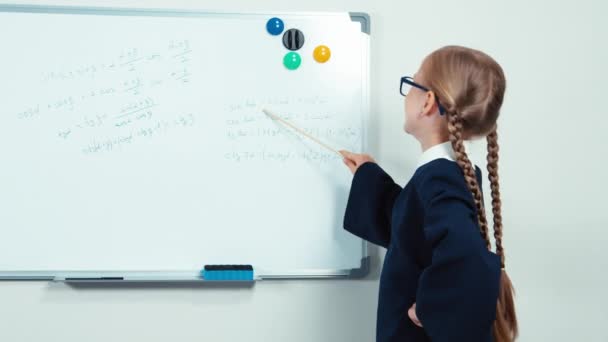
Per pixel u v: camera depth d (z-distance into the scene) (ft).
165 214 4.68
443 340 3.25
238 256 4.72
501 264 3.49
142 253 4.67
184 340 4.76
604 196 4.98
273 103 4.72
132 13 4.64
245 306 4.79
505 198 4.95
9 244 4.60
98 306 4.71
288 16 4.73
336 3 4.80
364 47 4.75
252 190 4.73
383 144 4.83
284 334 4.81
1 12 4.57
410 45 4.84
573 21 4.95
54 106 4.62
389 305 3.70
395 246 3.76
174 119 4.68
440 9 4.86
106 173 4.65
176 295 4.75
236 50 4.70
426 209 3.43
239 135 4.71
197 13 4.67
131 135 4.66
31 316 4.66
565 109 4.96
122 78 4.65
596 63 4.97
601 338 4.98
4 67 4.58
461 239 3.21
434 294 3.27
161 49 4.66
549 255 4.98
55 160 4.62
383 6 4.83
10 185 4.60
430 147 3.78
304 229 4.76
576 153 4.97
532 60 4.93
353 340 4.86
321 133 4.75
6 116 4.59
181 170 4.69
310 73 4.74
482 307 3.19
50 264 4.62
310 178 4.75
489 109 3.55
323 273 4.77
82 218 4.64
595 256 4.98
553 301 4.99
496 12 4.90
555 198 4.97
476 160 4.92
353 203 4.32
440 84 3.58
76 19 4.62
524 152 4.95
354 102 4.75
